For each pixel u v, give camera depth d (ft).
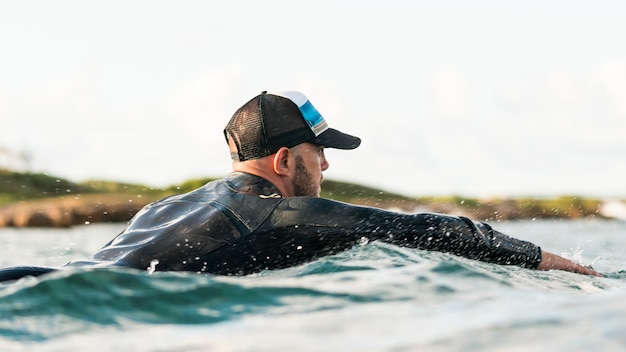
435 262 14.28
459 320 9.84
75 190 155.22
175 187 105.81
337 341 9.23
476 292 12.05
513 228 65.67
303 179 17.38
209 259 15.60
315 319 10.44
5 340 10.28
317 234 16.02
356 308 11.02
